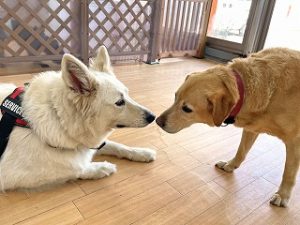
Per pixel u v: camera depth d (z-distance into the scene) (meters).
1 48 3.20
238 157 1.84
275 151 2.19
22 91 1.49
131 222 1.37
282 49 1.57
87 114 1.39
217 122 1.34
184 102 1.45
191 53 5.17
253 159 2.05
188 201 1.55
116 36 4.15
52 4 3.48
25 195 1.45
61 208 1.40
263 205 1.58
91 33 3.77
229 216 1.48
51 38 3.49
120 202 1.49
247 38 4.62
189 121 1.51
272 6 4.30
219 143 2.25
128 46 4.29
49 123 1.37
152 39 4.39
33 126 1.38
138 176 1.72
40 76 1.51
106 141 1.90
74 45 3.77
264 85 1.40
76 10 3.57
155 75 3.90
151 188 1.62
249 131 1.67
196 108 1.42
